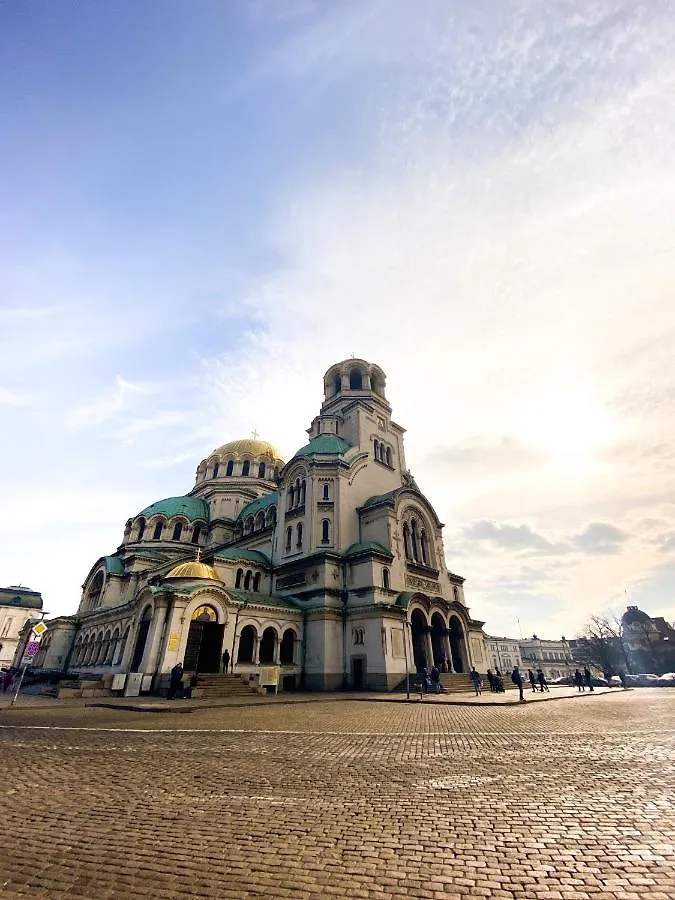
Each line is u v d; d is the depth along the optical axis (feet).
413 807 25.41
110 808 25.34
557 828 22.27
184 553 182.70
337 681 121.08
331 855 19.49
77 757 37.78
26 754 38.86
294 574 143.23
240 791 28.35
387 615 121.60
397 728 54.44
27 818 23.82
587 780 30.68
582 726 56.29
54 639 162.71
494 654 392.68
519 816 23.94
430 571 152.46
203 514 198.39
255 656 115.55
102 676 114.11
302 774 32.45
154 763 35.73
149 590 110.52
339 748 41.91
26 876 17.71
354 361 194.59
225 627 110.52
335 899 15.98
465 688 122.72
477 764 35.53
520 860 18.92
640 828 22.17
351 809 25.09
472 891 16.47
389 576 134.72
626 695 113.80
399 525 146.41
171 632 100.12
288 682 119.03
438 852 19.72
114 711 71.61
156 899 16.11
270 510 175.32
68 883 17.20
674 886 16.80
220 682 98.94
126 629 124.47
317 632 125.49
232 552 148.46
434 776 31.91
